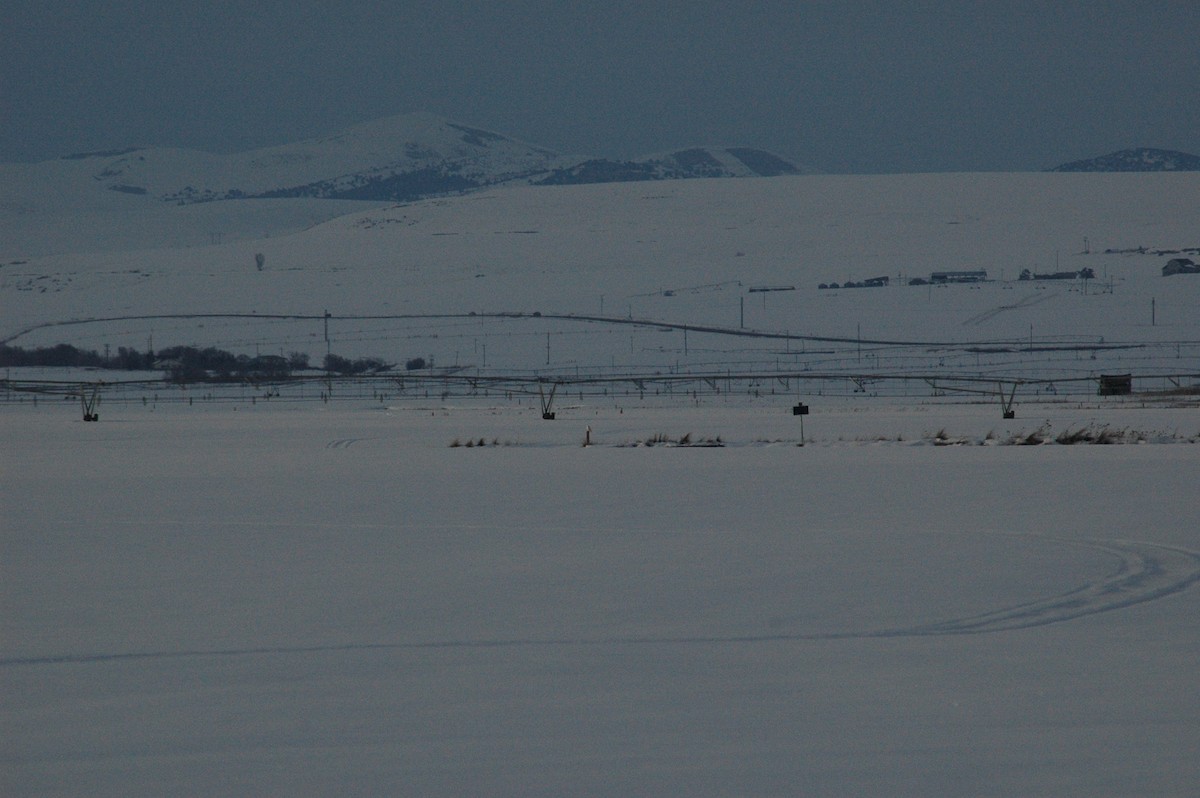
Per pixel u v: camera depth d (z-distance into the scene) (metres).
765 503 75.06
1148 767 24.55
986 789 23.50
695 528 63.56
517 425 181.75
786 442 134.12
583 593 44.47
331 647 35.66
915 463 102.25
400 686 31.00
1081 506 69.75
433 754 25.69
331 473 102.62
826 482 87.38
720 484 87.44
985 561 50.38
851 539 58.03
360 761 25.30
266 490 87.94
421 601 43.16
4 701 29.89
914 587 44.72
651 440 138.12
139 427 192.38
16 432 180.50
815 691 30.22
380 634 37.50
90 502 80.62
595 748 26.00
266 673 32.44
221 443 151.25
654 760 25.22
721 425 174.75
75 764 25.33
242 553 55.72
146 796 23.56
